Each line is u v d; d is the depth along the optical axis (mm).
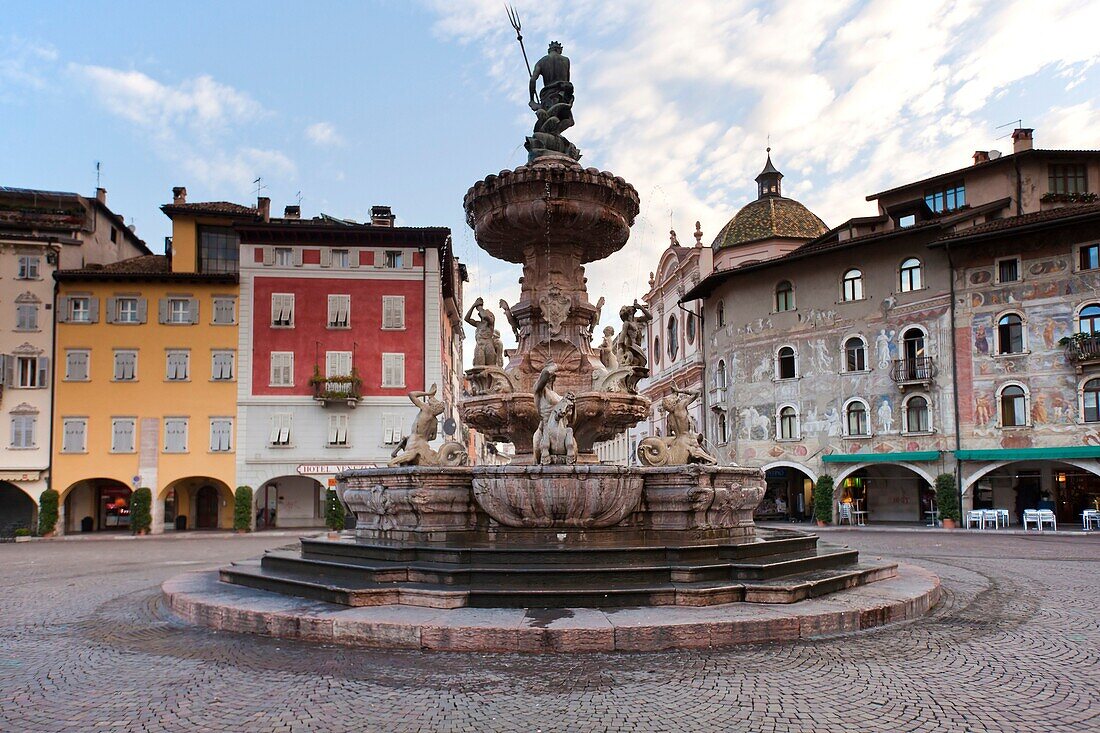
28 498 49438
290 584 12164
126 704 7449
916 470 40812
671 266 61156
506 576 11086
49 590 16641
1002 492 40156
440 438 50375
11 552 32594
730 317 49344
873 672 8211
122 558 27000
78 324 48281
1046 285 37812
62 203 51656
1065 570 18109
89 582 18219
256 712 7129
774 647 9281
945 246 39750
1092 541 29281
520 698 7402
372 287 49344
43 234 49281
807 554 13773
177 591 12859
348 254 49406
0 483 49438
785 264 46344
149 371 48281
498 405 15289
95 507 49719
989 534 34469
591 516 12766
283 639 10008
